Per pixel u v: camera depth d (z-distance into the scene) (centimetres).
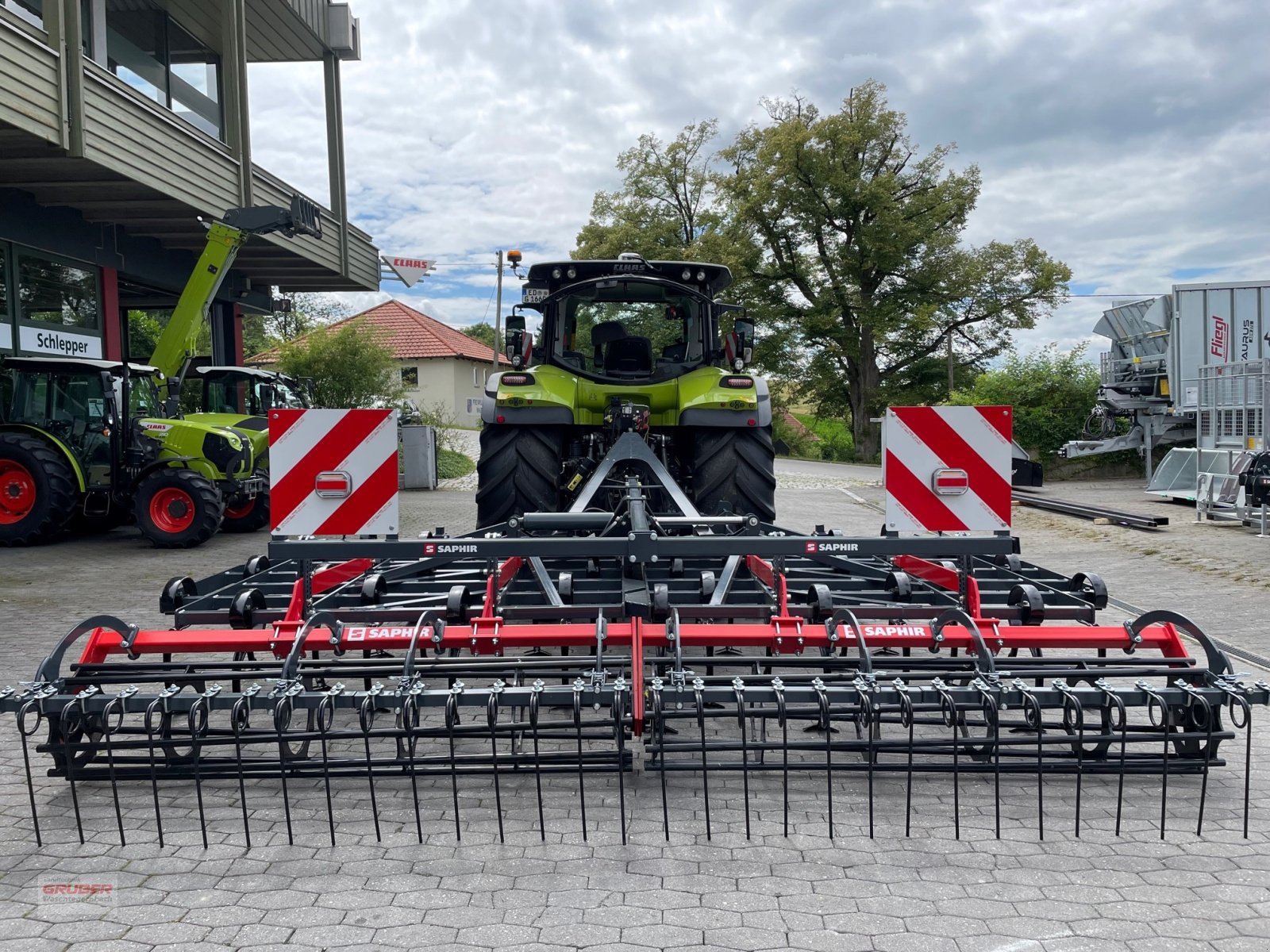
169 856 295
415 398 4103
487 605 385
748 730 407
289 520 401
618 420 579
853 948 242
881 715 389
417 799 304
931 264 3319
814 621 396
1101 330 1895
